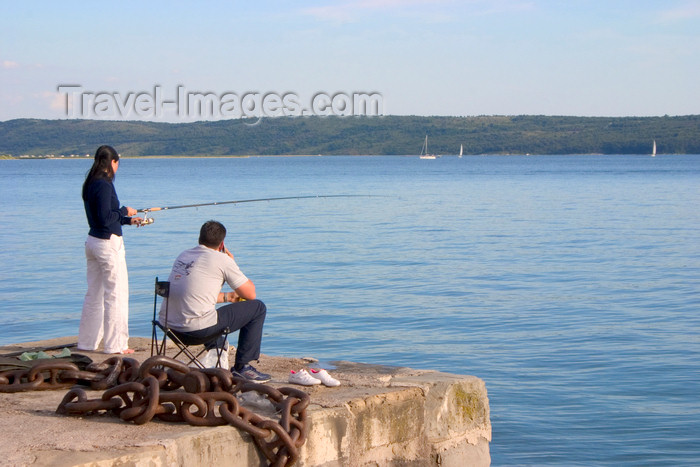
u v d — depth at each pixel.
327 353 11.52
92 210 6.20
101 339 6.73
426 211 41.75
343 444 4.69
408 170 128.38
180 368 4.55
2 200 50.50
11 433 4.07
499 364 10.89
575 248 24.75
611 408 9.03
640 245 25.52
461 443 5.39
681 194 56.47
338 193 59.16
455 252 23.72
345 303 15.42
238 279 5.24
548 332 12.85
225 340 5.26
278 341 12.27
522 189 65.50
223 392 4.28
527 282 18.08
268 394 4.45
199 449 4.02
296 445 4.27
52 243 25.59
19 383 5.00
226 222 34.88
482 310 14.73
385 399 4.97
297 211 42.31
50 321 13.47
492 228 31.66
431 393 5.24
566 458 7.68
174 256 22.38
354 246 25.27
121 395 4.40
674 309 14.77
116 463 3.67
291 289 17.08
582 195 56.28
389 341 12.29
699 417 8.71
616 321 13.72
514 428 8.45
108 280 6.23
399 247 24.97
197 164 192.62
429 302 15.56
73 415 4.43
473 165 166.00
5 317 13.80
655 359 11.08
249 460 4.23
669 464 7.49
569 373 10.45
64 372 5.05
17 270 19.59
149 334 12.45
